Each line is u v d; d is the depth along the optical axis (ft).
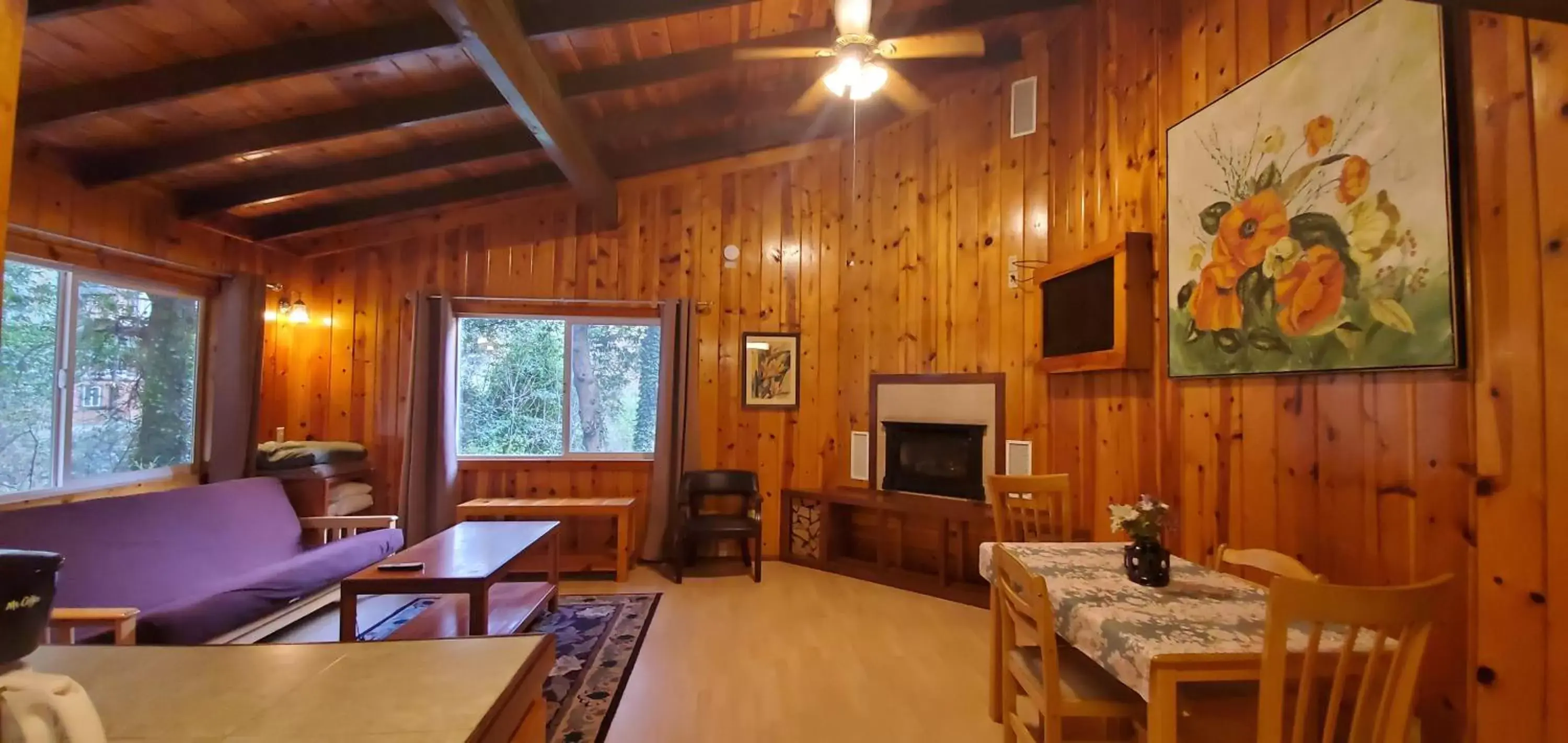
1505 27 5.31
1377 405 6.43
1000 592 7.69
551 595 12.25
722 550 17.08
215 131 10.60
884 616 12.63
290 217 14.21
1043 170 13.43
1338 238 6.74
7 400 9.91
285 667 3.53
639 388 17.38
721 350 17.28
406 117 10.80
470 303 16.53
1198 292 8.98
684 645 11.01
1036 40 13.64
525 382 16.93
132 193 11.50
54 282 10.54
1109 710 6.17
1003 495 9.98
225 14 8.27
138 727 2.90
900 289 16.10
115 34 8.21
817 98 11.23
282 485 13.33
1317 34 7.17
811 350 17.30
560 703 8.89
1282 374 7.50
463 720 2.98
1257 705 6.02
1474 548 5.46
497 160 13.66
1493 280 5.35
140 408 12.03
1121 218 11.10
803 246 17.43
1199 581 6.99
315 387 16.08
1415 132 5.93
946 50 9.89
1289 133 7.41
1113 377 11.23
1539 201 5.06
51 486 10.44
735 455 17.21
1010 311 13.97
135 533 10.02
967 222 14.87
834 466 17.07
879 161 16.70
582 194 14.67
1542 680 4.95
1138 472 10.52
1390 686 4.57
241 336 13.33
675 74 11.87
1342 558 6.81
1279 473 7.70
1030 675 6.83
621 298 17.02
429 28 8.96
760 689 9.40
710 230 17.33
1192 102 9.39
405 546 15.31
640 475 16.96
